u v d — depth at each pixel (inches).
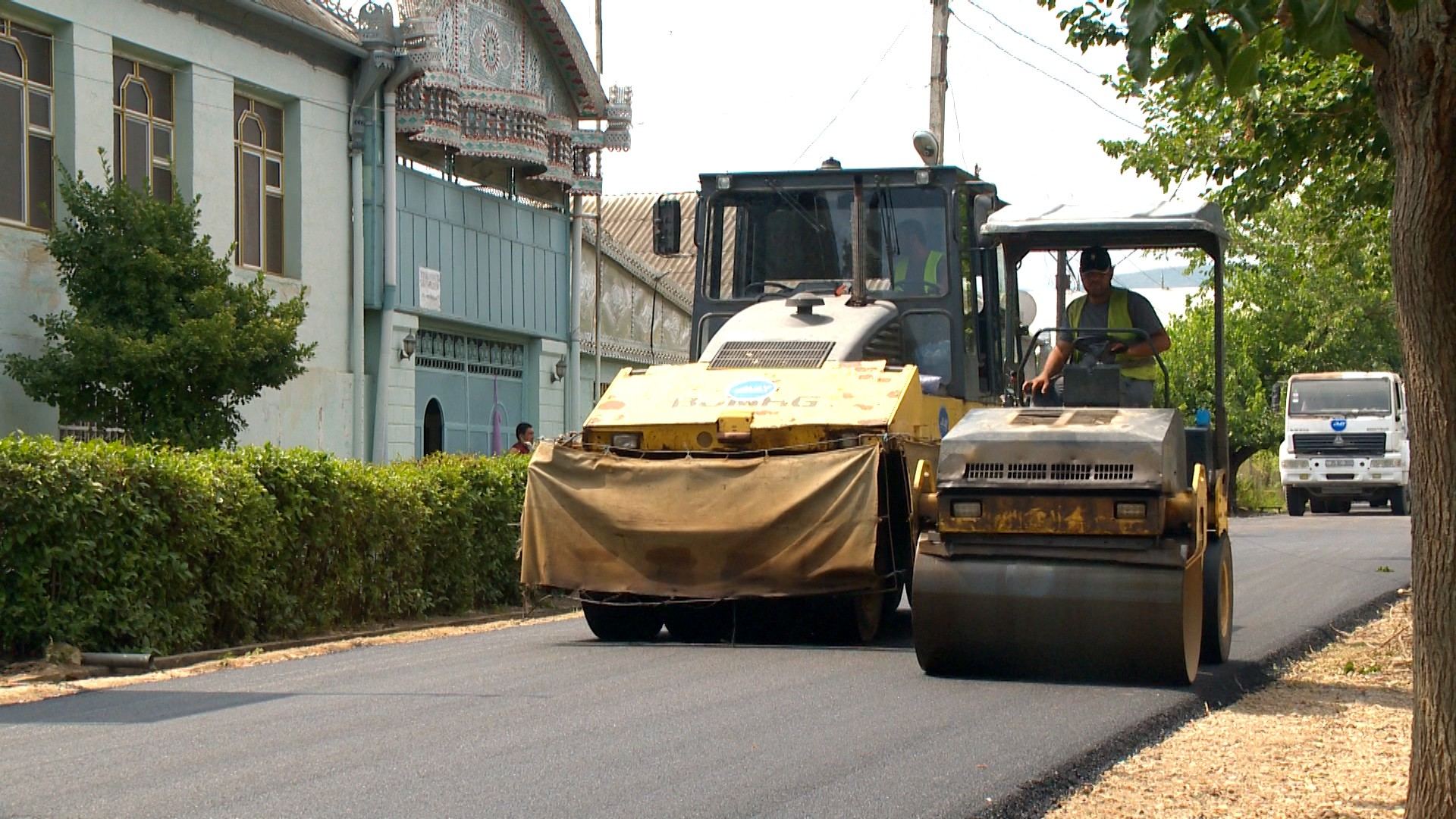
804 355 717.3
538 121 1544.0
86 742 455.2
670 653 662.5
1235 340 2903.5
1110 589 550.9
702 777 403.5
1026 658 567.5
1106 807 390.9
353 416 1365.7
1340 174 990.4
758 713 500.1
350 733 464.1
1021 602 557.9
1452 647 318.7
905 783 398.9
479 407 1589.6
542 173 1621.6
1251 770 436.8
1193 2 301.9
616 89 1715.1
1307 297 2883.9
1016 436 567.5
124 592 657.6
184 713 509.7
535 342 1684.3
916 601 569.6
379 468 865.5
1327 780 426.0
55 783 397.1
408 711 504.1
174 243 1039.0
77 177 1049.5
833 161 803.4
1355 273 1594.5
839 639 715.4
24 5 1035.9
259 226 1285.7
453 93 1424.7
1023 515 561.3
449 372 1530.5
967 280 789.2
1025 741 457.4
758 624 735.1
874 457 653.9
